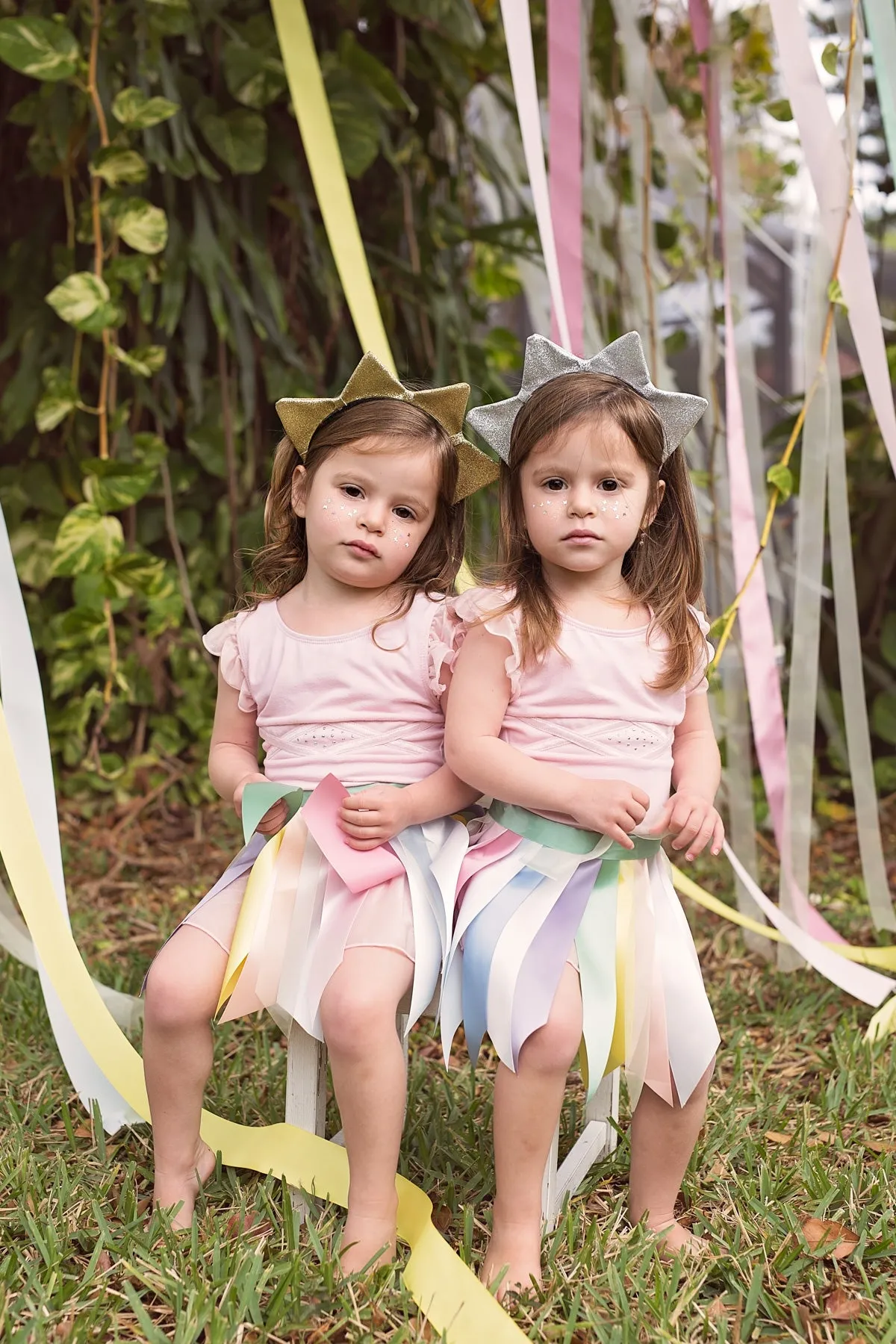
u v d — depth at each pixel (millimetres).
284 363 3381
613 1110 1718
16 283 3275
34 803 1763
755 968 2467
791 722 2434
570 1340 1276
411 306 3496
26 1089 1866
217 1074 1909
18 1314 1312
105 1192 1548
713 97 2463
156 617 3062
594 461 1463
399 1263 1379
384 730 1556
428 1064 2027
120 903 2768
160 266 3064
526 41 1986
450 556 1658
